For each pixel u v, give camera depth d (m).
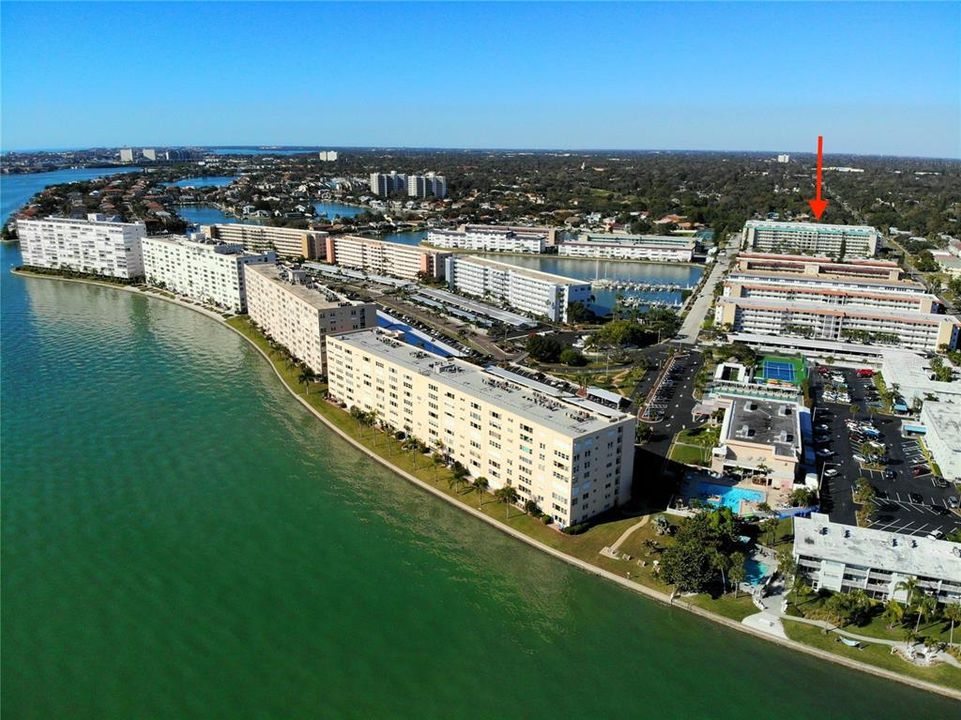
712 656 174.00
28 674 166.38
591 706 159.25
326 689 163.50
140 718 154.88
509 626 185.50
